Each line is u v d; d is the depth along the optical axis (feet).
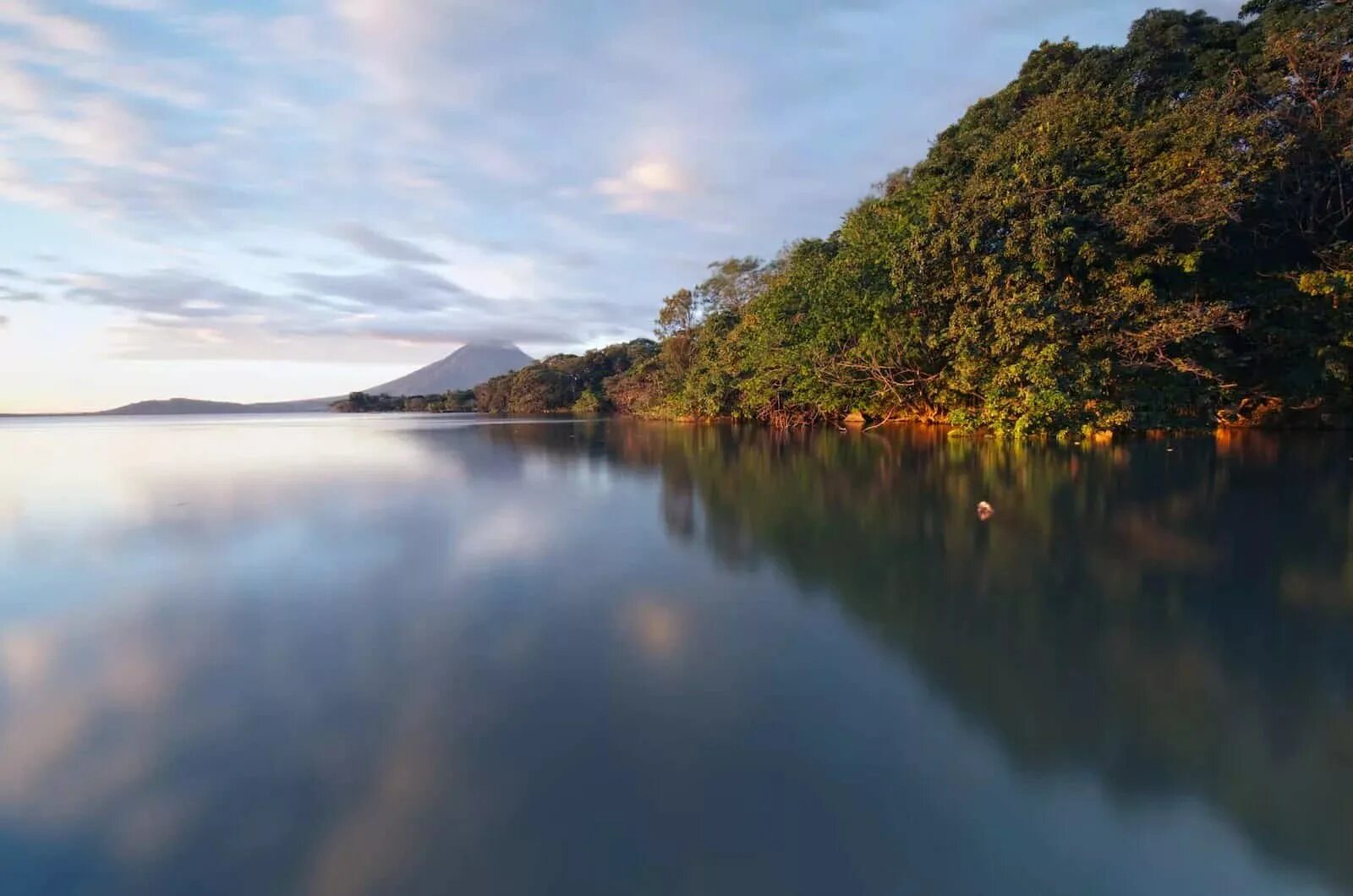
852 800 11.23
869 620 19.47
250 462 62.44
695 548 27.84
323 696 14.97
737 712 14.12
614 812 10.91
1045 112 65.31
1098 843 10.25
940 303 66.54
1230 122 55.98
